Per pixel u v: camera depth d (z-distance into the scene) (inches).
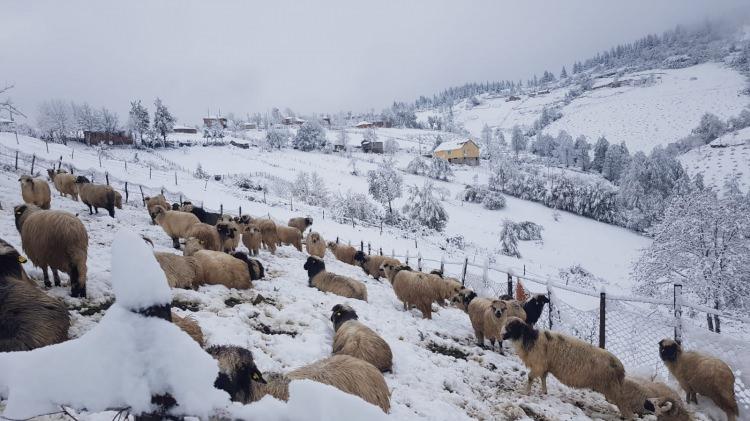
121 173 1434.5
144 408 51.7
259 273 377.7
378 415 54.0
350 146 4158.5
